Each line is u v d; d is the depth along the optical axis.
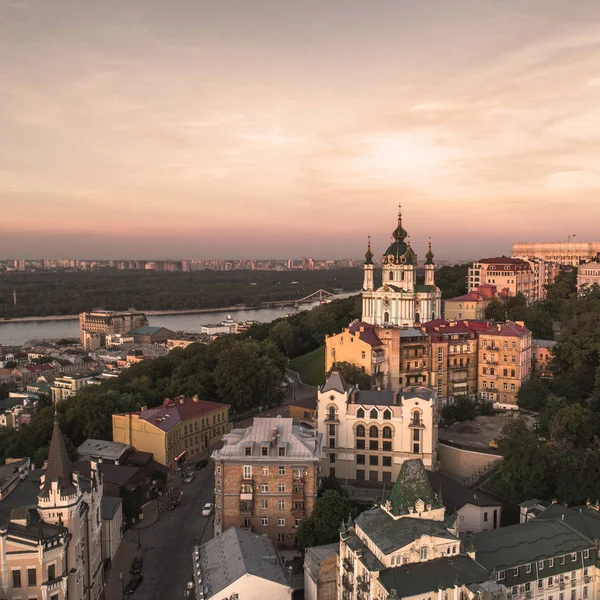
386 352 188.62
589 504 108.81
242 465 120.38
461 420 172.38
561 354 182.50
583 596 93.00
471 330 194.88
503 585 84.00
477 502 117.06
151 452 160.12
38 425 174.38
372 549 87.19
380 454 141.88
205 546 105.75
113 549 118.00
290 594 92.88
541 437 145.62
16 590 87.06
